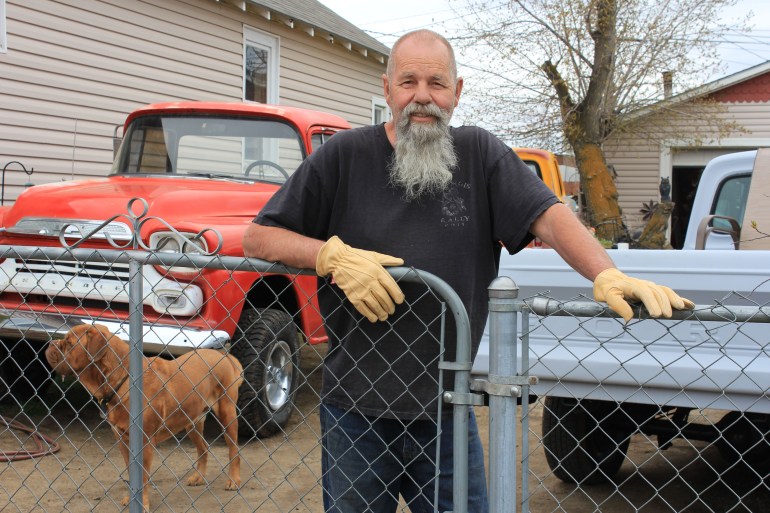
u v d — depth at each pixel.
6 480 4.29
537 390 3.85
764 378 3.40
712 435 4.04
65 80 8.46
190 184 5.69
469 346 2.14
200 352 4.23
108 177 6.13
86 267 4.78
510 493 2.09
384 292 2.06
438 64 2.23
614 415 4.24
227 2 10.62
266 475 4.55
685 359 3.54
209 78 10.48
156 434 3.78
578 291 3.85
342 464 2.36
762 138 18.53
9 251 2.63
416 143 2.20
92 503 4.00
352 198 2.28
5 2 7.79
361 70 14.04
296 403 6.14
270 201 2.34
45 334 4.57
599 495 4.46
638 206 19.58
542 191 2.22
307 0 14.52
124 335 4.48
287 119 6.13
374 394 2.29
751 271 3.48
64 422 5.42
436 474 2.21
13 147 7.95
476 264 2.30
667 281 3.63
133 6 9.26
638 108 18.03
